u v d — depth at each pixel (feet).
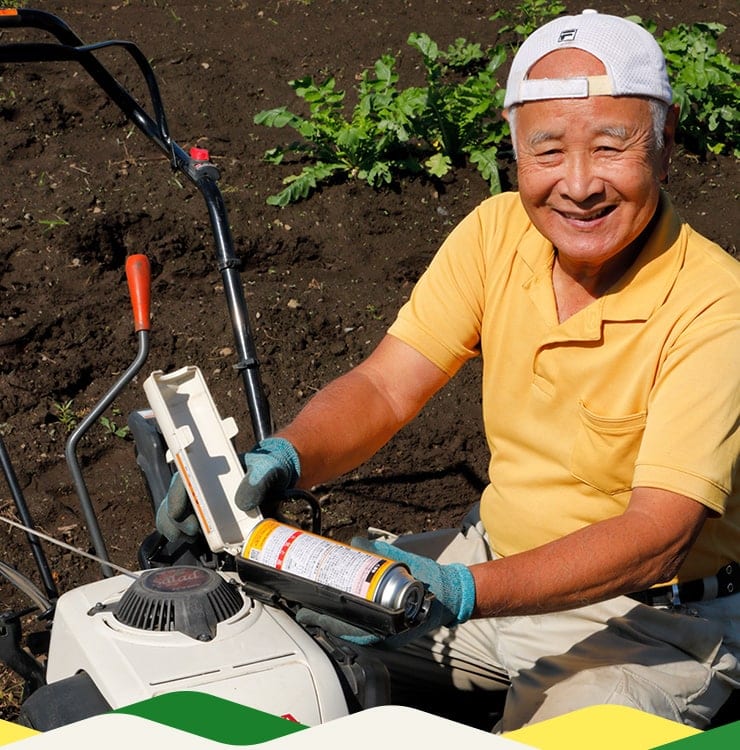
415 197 16.61
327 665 6.27
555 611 6.59
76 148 16.71
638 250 7.45
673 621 7.63
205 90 18.17
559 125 7.00
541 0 20.15
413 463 13.19
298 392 13.75
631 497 6.93
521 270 7.96
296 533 6.40
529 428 7.93
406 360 8.46
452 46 19.20
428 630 6.24
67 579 11.48
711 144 18.16
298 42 19.63
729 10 21.34
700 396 6.87
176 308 14.60
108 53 18.49
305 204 16.29
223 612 6.46
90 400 13.52
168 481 8.43
